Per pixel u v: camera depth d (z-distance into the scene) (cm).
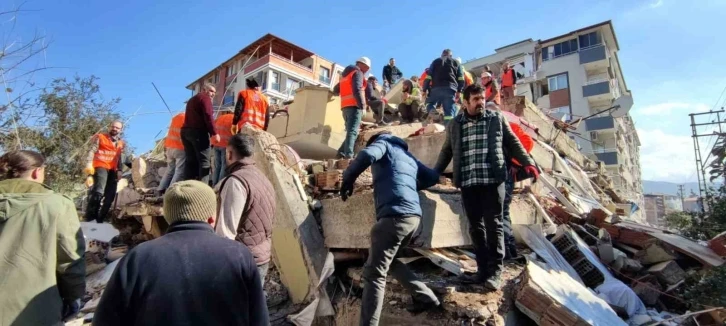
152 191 716
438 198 408
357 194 431
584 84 3222
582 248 507
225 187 305
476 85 366
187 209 202
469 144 363
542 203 622
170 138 687
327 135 703
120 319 174
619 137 3412
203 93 592
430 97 815
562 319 326
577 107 3200
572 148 1266
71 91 1116
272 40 3572
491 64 3719
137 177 870
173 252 185
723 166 697
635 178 4603
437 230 396
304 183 502
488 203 353
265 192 323
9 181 266
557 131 1195
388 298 371
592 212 627
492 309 324
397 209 321
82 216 801
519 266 416
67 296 265
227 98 3600
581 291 390
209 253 190
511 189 437
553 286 362
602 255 522
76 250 264
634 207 1142
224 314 182
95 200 699
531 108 1092
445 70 797
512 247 438
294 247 440
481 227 361
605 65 3231
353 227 411
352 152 637
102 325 171
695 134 1612
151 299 174
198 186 210
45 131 972
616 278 507
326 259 424
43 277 246
